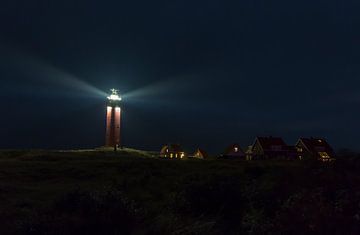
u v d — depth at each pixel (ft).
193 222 52.47
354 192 38.99
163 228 51.55
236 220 50.24
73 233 48.44
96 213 52.54
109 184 97.14
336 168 48.80
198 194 59.41
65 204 57.06
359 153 52.75
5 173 118.62
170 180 99.76
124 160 171.42
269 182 55.93
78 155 211.82
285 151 286.46
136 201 72.90
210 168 128.77
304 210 36.06
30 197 78.43
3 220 56.18
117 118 373.61
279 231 36.40
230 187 59.00
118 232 49.96
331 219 33.63
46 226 48.83
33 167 133.18
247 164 136.98
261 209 49.03
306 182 47.93
